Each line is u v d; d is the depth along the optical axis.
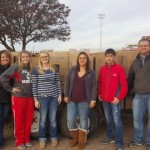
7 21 23.25
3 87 5.84
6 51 6.00
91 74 5.80
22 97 5.86
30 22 24.22
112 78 5.73
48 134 6.54
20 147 5.95
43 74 5.82
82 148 5.90
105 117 6.26
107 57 5.75
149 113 5.78
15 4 23.22
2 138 6.10
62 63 6.48
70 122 5.92
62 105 6.43
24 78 5.86
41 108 5.91
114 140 6.21
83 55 5.78
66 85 5.92
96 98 6.07
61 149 5.93
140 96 5.83
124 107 6.43
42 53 5.81
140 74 5.73
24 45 24.62
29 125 6.04
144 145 6.12
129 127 7.42
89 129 6.38
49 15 24.84
